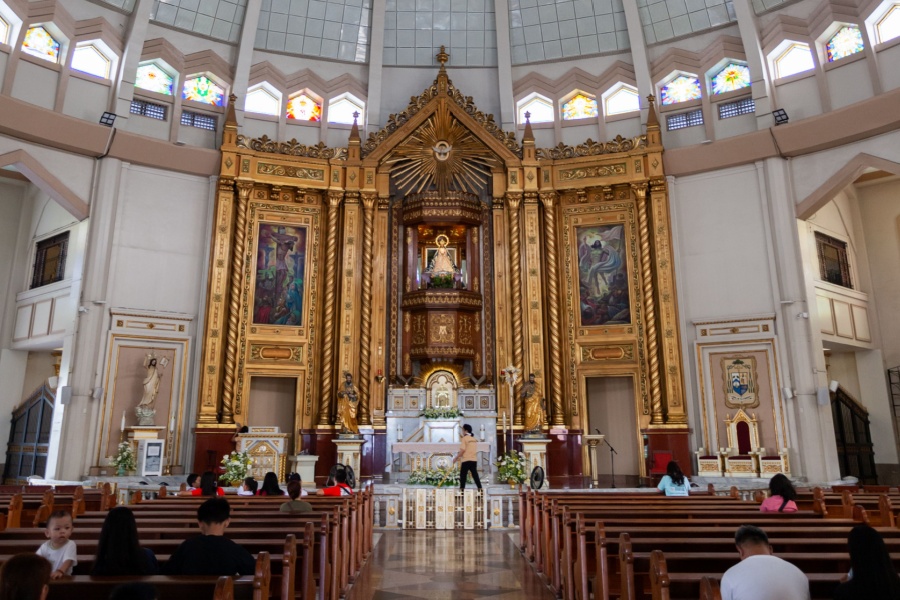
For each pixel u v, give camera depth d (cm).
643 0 2072
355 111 2175
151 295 1862
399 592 767
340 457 1781
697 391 1880
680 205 1989
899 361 2172
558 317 2016
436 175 2131
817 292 1948
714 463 1769
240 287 1934
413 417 1973
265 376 1967
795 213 1845
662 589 382
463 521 1305
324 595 616
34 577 308
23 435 2056
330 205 2056
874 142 1742
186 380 1869
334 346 2011
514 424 1955
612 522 664
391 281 2088
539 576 854
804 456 1727
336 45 2183
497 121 2206
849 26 1817
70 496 991
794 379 1772
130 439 1730
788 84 1911
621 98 2153
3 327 2128
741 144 1891
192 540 482
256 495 1096
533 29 2184
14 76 1712
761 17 1942
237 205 1970
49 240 2070
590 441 1800
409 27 2211
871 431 2167
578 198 2084
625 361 1970
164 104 1986
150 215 1897
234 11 2064
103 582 386
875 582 369
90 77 1861
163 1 1964
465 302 2014
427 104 2102
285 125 2127
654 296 1953
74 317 1767
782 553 498
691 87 2066
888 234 2253
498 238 2100
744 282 1873
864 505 967
